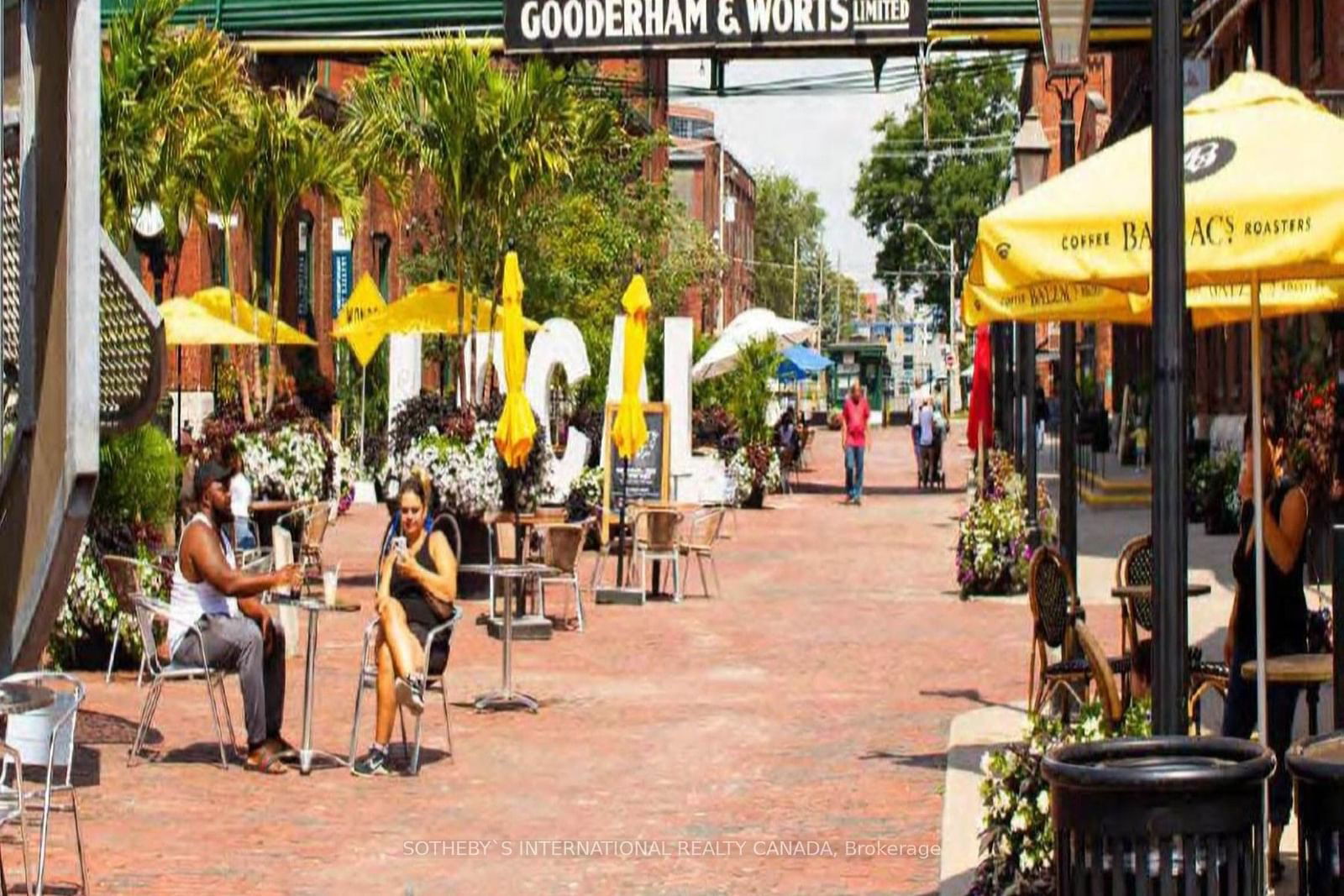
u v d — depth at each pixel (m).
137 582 15.44
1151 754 6.73
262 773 13.33
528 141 27.92
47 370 11.10
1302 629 10.65
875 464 65.69
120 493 17.25
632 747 14.41
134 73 24.53
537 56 32.25
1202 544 30.14
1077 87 15.59
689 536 28.03
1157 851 6.17
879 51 32.41
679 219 53.81
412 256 45.91
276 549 18.42
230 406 31.06
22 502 11.30
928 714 15.88
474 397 28.53
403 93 28.03
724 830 11.71
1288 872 10.05
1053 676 12.02
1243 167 8.59
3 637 11.41
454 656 19.42
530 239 41.62
